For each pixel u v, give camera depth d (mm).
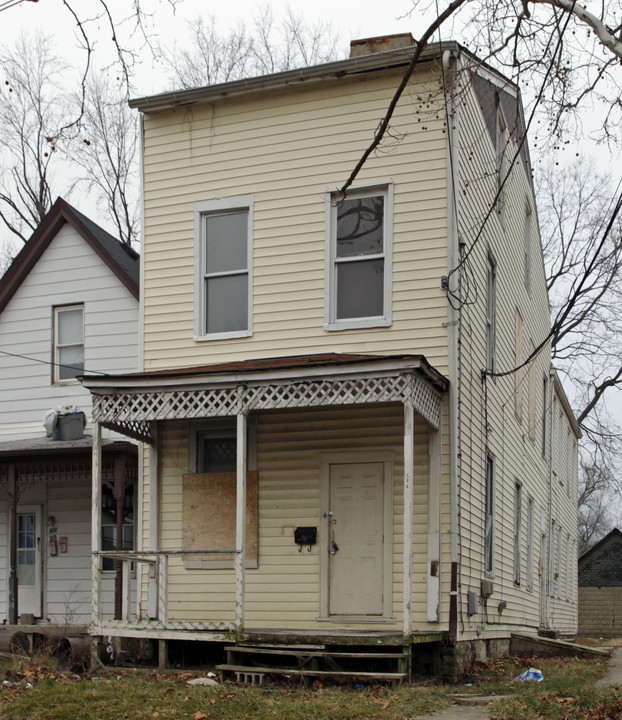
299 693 10430
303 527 13594
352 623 13062
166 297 15086
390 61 13953
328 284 14094
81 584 17234
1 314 18453
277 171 14664
